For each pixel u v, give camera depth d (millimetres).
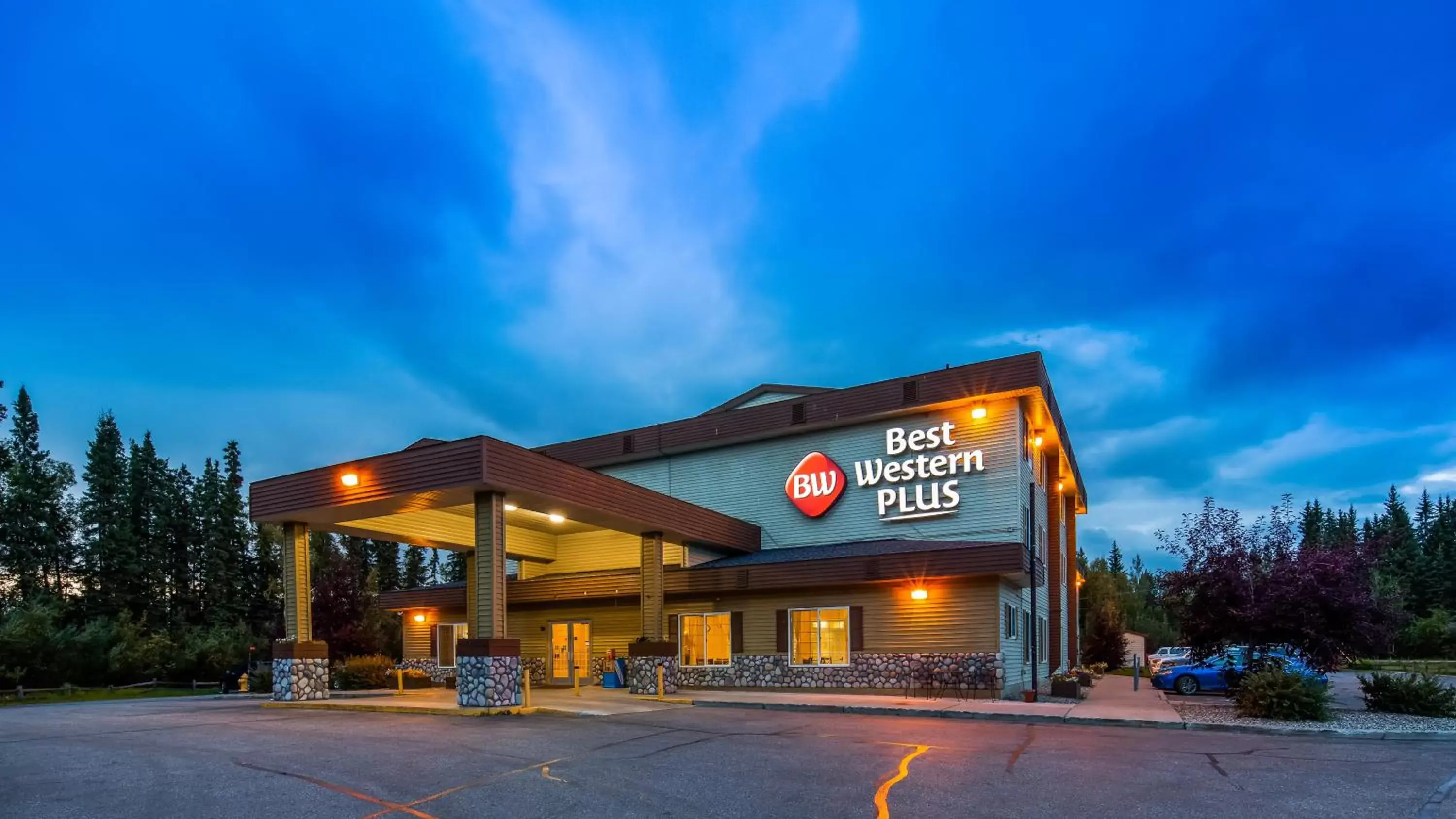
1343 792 8664
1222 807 7980
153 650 34844
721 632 23188
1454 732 13023
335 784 8852
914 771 9625
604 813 7633
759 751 11148
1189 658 19844
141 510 46219
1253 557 17453
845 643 21297
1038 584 24031
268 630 42188
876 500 24766
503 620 16297
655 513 21094
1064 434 29312
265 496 19312
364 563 56625
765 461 27031
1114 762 10391
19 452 43406
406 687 26234
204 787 8719
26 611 32875
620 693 20953
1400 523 79562
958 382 23406
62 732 13438
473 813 7645
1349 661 17375
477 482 16000
